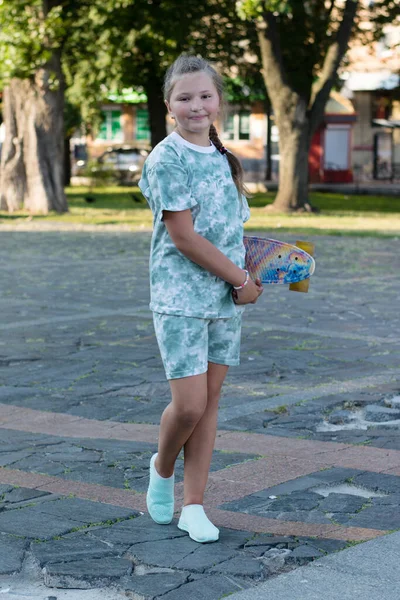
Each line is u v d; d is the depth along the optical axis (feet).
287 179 100.37
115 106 191.42
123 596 12.64
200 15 111.04
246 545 13.96
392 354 28.58
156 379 25.41
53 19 85.76
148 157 13.99
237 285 13.80
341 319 34.96
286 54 104.68
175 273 13.84
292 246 14.17
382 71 177.58
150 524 14.89
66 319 35.04
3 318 35.29
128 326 33.55
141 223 83.87
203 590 12.53
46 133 94.58
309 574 13.00
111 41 112.78
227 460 18.17
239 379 25.30
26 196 95.71
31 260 55.36
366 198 129.59
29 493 16.38
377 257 57.16
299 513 15.31
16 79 94.48
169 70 14.05
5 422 21.29
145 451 18.95
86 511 15.47
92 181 149.79
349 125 183.73
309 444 19.34
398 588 12.57
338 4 118.93
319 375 25.79
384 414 21.63
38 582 13.10
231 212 13.97
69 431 20.51
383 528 14.66
